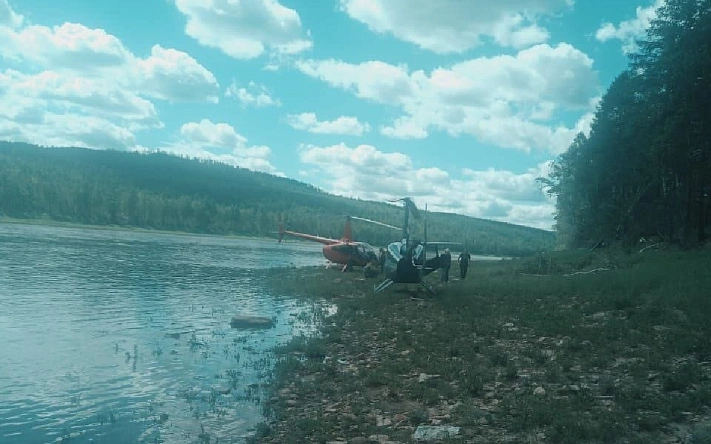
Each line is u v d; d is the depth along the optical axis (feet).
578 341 36.35
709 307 41.91
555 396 26.14
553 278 72.74
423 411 25.43
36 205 400.06
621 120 138.62
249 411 27.37
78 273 91.04
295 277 98.22
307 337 45.14
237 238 455.63
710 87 90.53
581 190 167.12
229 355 39.17
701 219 104.53
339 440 22.99
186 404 28.32
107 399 28.73
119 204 446.60
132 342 42.37
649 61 111.04
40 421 25.31
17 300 60.08
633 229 130.82
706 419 22.00
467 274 100.32
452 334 42.63
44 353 37.70
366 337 44.80
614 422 21.68
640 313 42.91
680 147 96.37
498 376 30.22
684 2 97.66
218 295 73.10
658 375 27.78
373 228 483.92
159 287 78.74
